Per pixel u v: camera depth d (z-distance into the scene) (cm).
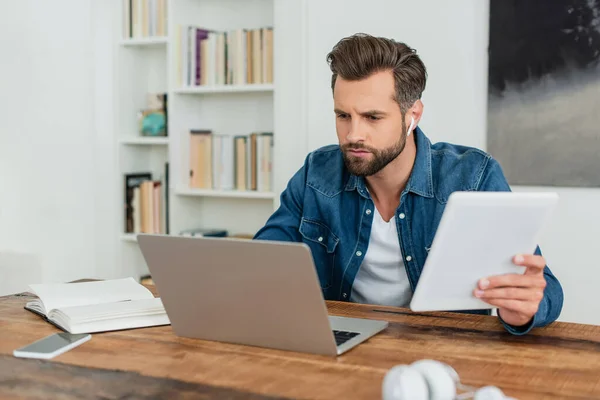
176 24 353
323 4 317
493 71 288
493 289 131
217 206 377
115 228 376
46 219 350
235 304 131
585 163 275
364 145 162
